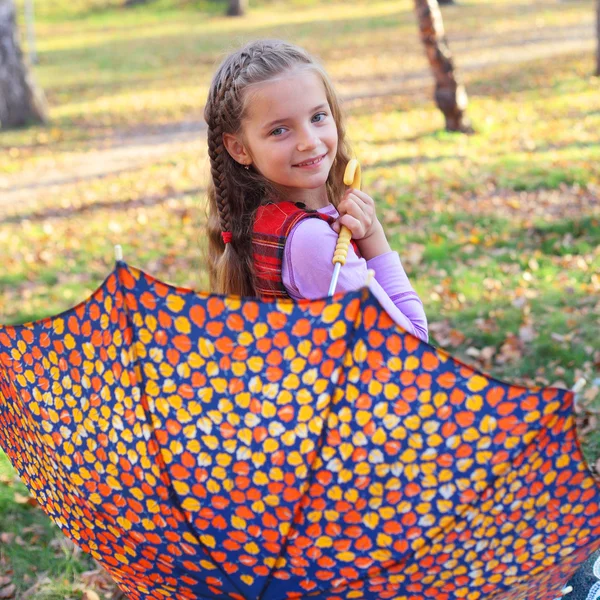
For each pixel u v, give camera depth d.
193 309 1.73
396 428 1.65
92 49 28.28
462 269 6.85
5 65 17.30
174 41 28.27
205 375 1.72
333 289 2.05
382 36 25.84
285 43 2.34
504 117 13.38
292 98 2.19
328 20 30.47
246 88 2.21
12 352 2.01
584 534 1.71
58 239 9.33
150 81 21.80
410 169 10.53
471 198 9.00
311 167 2.23
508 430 1.64
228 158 2.39
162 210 10.09
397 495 1.66
